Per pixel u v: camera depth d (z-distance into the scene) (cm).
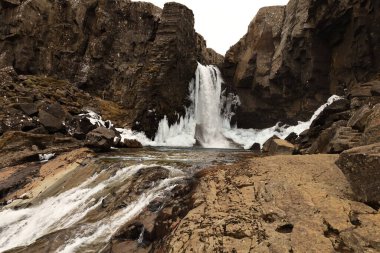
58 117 2238
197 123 3384
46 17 3322
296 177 901
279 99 3241
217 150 2548
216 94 3612
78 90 3044
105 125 2594
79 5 3450
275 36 3397
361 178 734
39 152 1792
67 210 1136
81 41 3422
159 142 2919
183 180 1102
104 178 1321
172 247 691
